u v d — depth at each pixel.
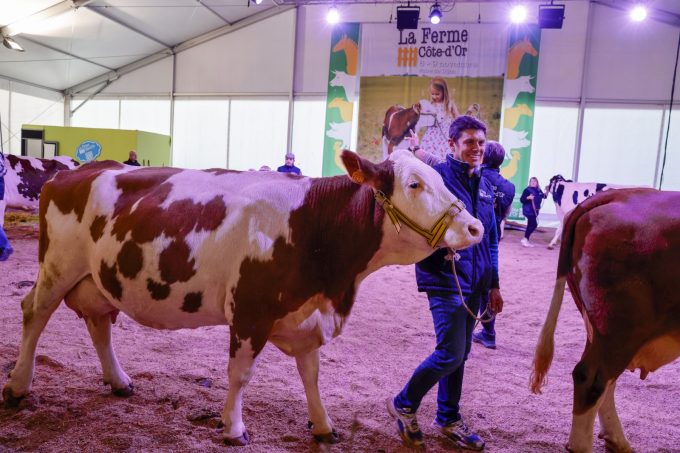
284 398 3.41
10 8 14.72
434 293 2.71
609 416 2.92
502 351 4.80
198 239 2.60
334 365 4.16
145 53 19.27
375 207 2.53
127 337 4.51
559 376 4.19
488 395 3.70
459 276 2.71
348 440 2.89
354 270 2.61
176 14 17.08
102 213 2.85
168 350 4.25
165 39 18.75
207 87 19.31
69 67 18.95
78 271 2.98
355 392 3.63
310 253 2.54
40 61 18.00
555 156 16.78
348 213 2.56
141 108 20.08
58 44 17.17
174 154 19.86
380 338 5.02
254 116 18.97
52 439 2.69
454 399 2.91
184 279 2.62
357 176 2.45
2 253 6.63
